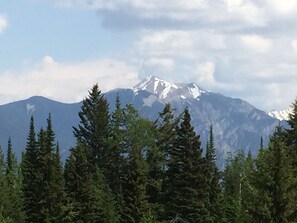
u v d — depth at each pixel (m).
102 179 94.62
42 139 89.00
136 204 76.62
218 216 89.31
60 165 82.69
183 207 81.44
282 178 52.00
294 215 51.44
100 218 85.00
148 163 94.94
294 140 68.75
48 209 78.50
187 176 82.31
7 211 92.06
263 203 51.88
